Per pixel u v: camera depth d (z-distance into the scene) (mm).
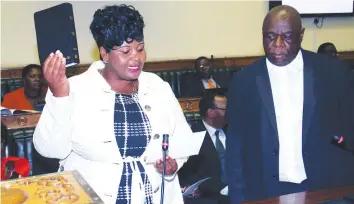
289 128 1388
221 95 2170
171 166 1210
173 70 5004
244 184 1498
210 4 5230
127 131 1193
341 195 1204
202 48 5289
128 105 1230
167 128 1257
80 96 1197
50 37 1100
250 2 5398
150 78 1333
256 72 1438
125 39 1099
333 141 1298
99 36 1124
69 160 1243
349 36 5828
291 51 1319
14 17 4438
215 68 5199
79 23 4625
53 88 1078
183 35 5172
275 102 1402
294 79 1396
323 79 1383
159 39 5074
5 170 1418
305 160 1377
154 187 1233
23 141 2037
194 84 4652
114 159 1181
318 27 5648
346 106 1399
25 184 1059
